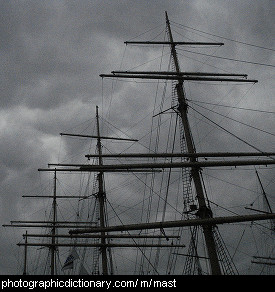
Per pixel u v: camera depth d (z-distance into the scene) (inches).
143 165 910.4
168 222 831.7
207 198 908.0
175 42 1148.5
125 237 1317.7
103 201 1529.3
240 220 838.5
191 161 951.0
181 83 1077.1
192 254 877.2
